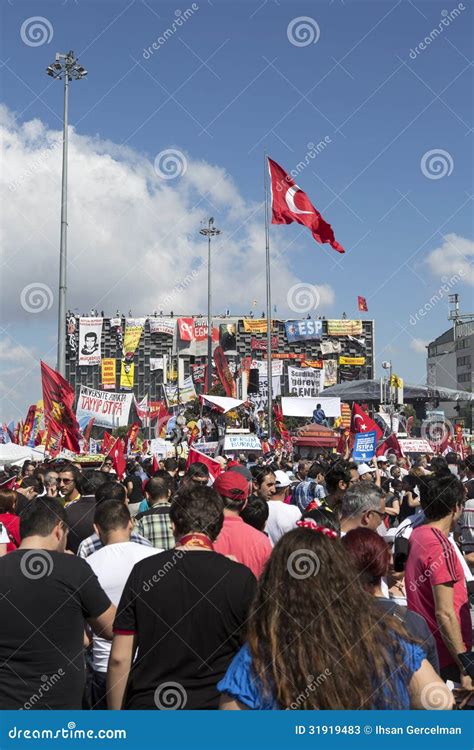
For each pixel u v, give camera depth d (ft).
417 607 17.67
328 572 9.60
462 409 284.41
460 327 461.37
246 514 23.58
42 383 59.82
